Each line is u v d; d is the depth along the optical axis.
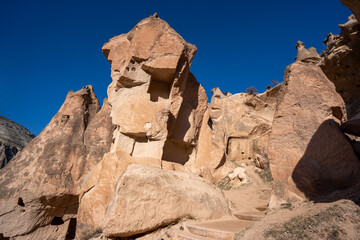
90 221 13.84
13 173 18.53
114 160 15.13
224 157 23.70
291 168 9.32
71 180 18.52
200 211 10.50
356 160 8.20
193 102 21.50
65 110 22.77
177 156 19.78
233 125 31.33
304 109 9.98
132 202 9.38
